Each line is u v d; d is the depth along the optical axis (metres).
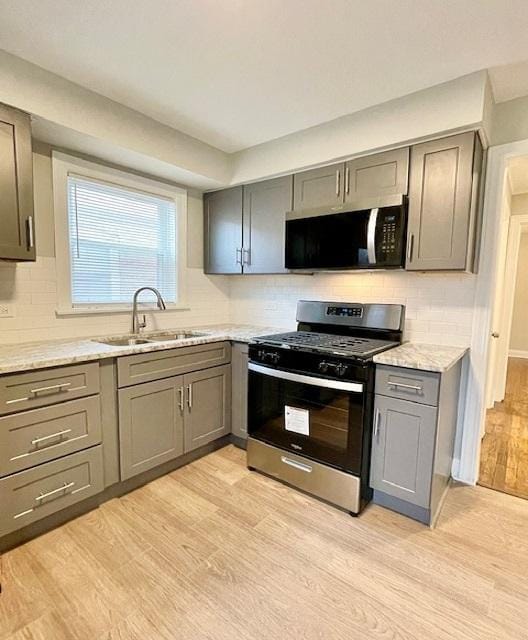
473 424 2.21
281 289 3.06
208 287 3.25
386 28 1.46
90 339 2.33
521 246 6.34
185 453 2.37
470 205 1.86
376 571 1.52
